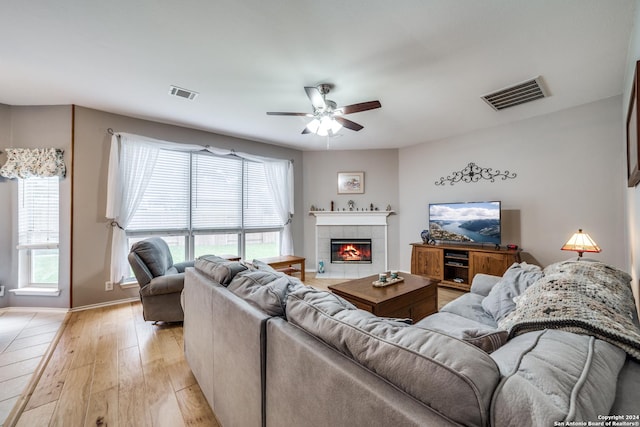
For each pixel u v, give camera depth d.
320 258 5.52
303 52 2.26
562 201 3.51
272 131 4.36
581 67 2.49
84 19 1.88
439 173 4.82
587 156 3.31
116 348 2.39
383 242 5.43
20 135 3.26
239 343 1.24
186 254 4.20
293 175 5.39
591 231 3.29
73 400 1.73
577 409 0.52
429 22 1.92
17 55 2.30
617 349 0.85
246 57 2.33
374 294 2.54
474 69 2.52
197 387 1.87
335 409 0.76
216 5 1.76
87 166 3.36
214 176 4.47
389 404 0.62
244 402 1.21
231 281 1.58
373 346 0.74
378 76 2.63
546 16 1.86
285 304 1.15
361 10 1.81
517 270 2.09
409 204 5.28
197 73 2.58
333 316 0.93
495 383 0.58
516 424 0.51
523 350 0.76
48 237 3.32
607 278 1.42
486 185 4.22
